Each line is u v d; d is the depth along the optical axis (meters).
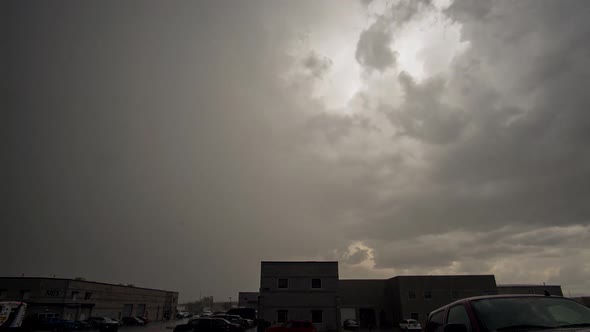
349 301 58.97
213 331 32.66
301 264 45.12
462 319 5.18
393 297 56.44
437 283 53.56
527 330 4.31
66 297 49.97
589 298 53.09
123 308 64.56
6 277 48.91
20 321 34.19
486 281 53.75
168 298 85.88
